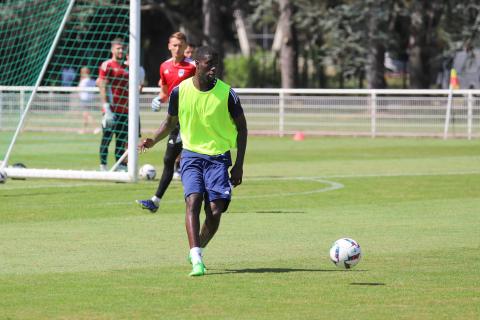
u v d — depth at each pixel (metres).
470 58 114.31
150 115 82.50
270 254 26.58
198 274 23.17
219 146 23.78
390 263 25.17
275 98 84.12
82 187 43.09
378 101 82.50
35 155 61.09
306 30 119.50
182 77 38.97
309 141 78.31
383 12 110.81
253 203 37.78
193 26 122.19
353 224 32.31
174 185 43.88
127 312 19.52
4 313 19.41
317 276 23.33
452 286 22.17
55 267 24.45
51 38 67.75
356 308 19.88
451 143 75.94
